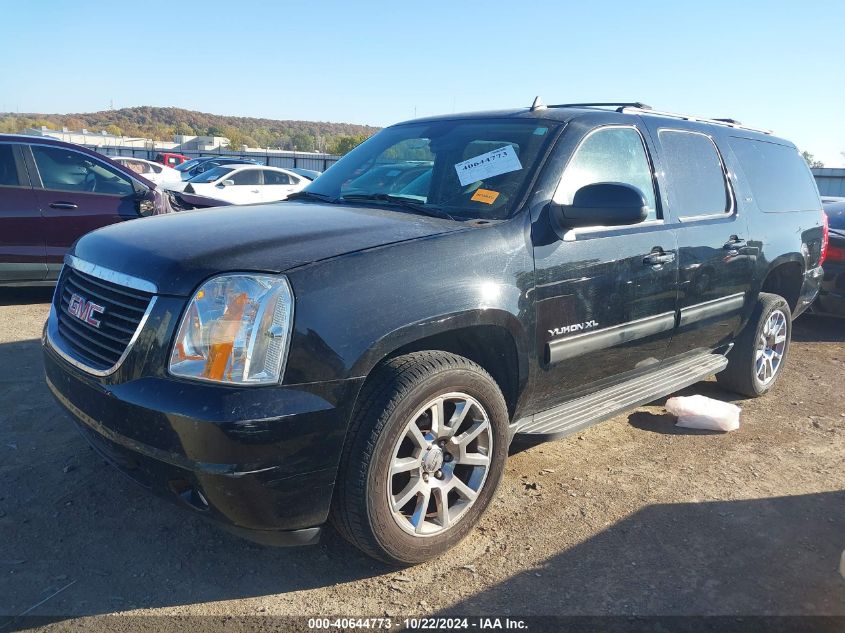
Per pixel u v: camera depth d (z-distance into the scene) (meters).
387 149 3.98
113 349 2.53
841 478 3.80
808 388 5.45
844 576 2.47
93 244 2.96
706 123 4.57
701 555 2.98
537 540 3.05
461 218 3.14
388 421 2.52
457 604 2.60
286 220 2.96
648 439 4.26
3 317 6.30
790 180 5.24
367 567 2.82
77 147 6.93
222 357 2.30
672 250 3.81
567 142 3.40
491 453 2.96
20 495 3.21
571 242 3.23
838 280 6.95
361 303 2.49
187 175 23.84
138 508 3.16
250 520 2.39
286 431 2.31
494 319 2.85
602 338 3.44
